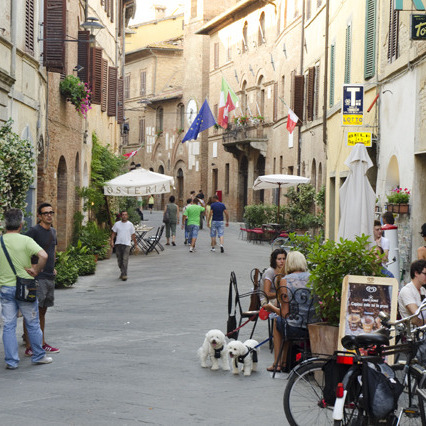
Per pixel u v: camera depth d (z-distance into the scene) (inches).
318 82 1395.2
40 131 810.2
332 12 1186.6
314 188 1454.2
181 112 2893.7
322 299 369.7
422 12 690.8
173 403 335.0
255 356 402.3
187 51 2792.8
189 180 2785.4
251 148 2127.2
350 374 268.4
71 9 1008.2
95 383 370.6
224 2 2706.7
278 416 317.1
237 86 2252.7
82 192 1085.8
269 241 1445.6
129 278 864.3
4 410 319.9
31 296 408.2
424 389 274.1
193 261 1044.5
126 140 3289.9
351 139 835.4
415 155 708.0
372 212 477.4
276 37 1899.6
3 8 652.7
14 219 413.1
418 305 352.8
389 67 802.8
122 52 1787.6
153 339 490.0
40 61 805.9
